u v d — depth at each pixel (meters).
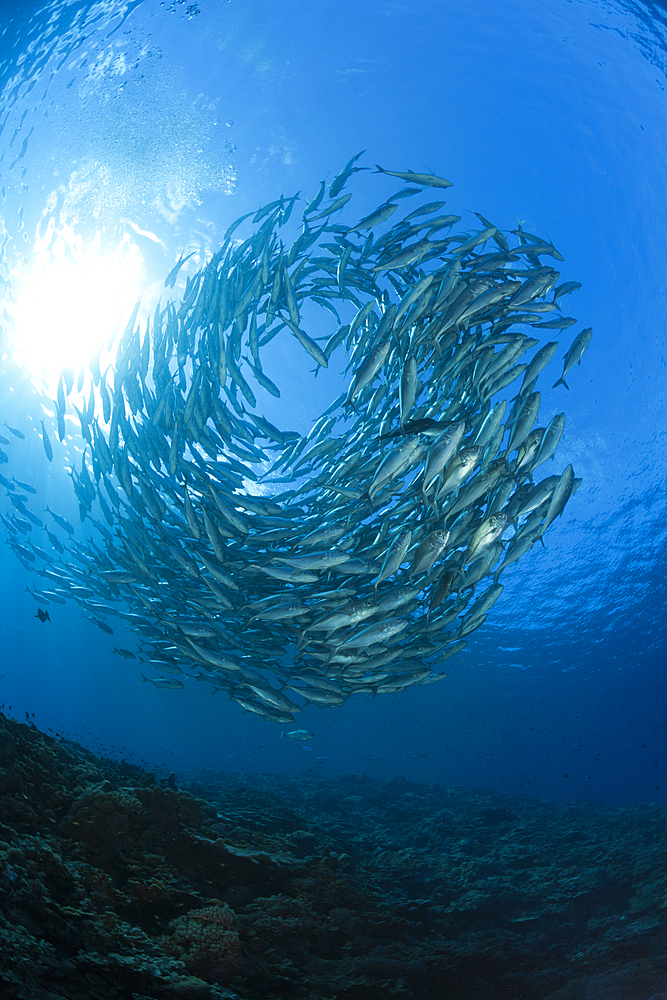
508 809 12.13
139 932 5.19
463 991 5.83
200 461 8.62
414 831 10.35
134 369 8.73
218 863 6.69
